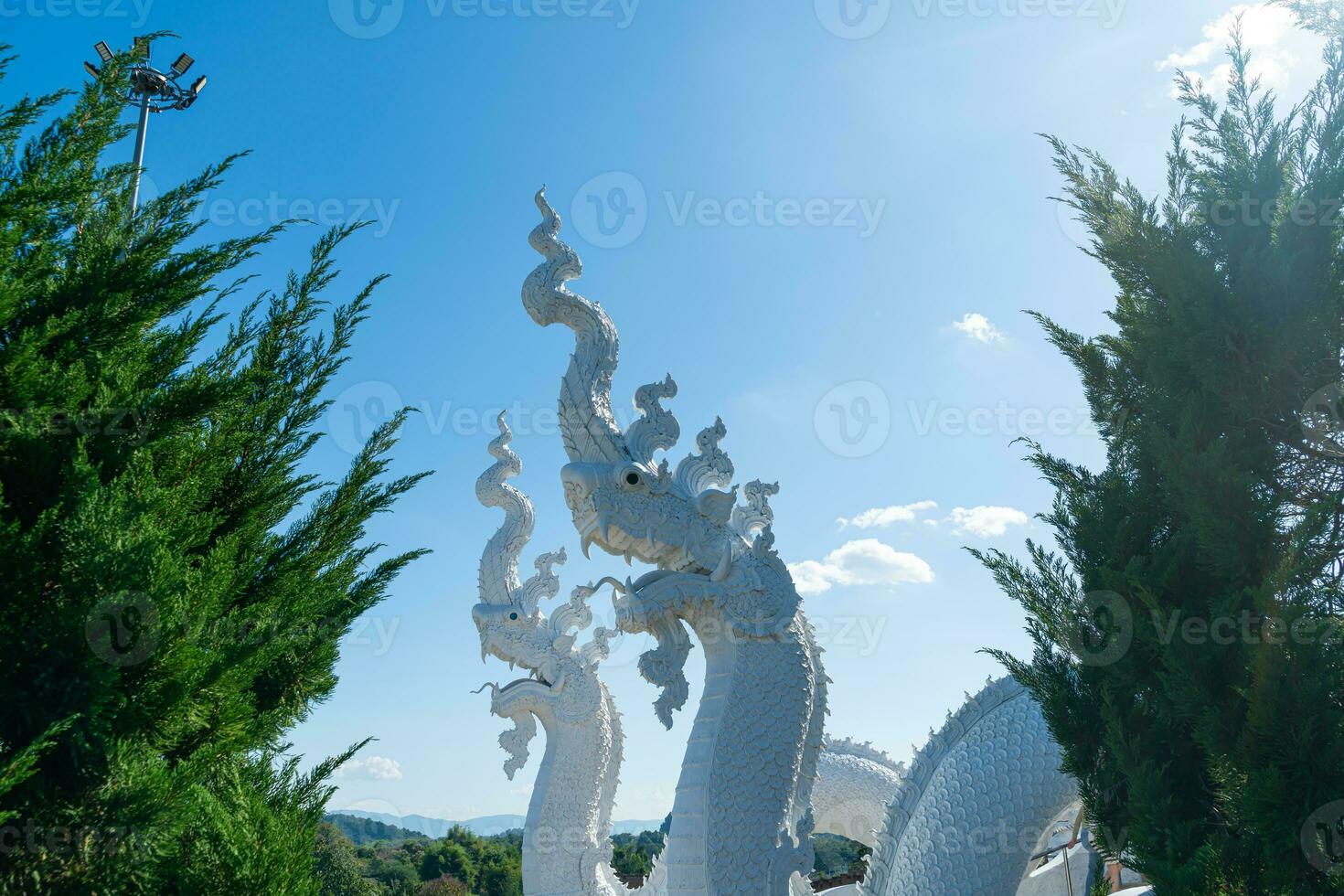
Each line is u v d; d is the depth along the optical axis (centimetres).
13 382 482
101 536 465
